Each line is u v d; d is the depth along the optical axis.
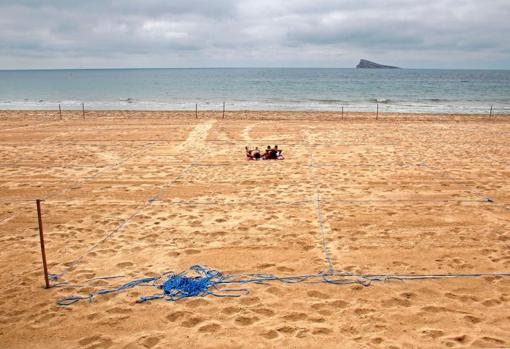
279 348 4.28
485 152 13.47
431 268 5.92
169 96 42.97
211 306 5.06
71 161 12.43
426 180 10.25
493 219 7.73
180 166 11.75
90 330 4.62
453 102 34.62
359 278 5.65
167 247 6.65
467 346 4.29
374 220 7.71
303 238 6.95
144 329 4.64
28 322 4.75
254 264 6.08
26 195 9.30
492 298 5.16
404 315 4.83
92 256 6.34
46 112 25.36
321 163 11.98
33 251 6.52
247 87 60.41
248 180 10.30
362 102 34.44
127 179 10.52
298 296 5.25
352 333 4.52
